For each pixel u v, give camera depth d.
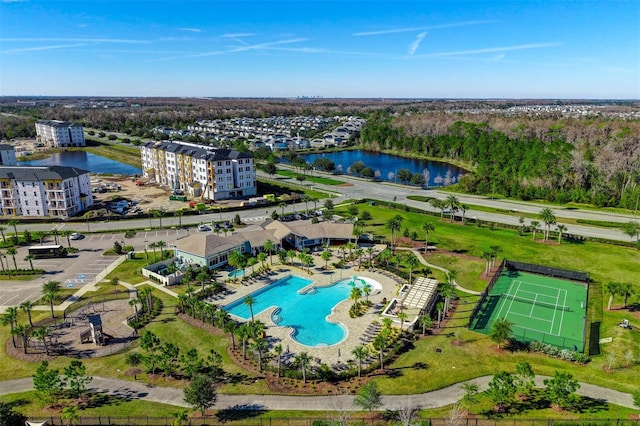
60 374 63.50
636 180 167.75
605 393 58.81
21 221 138.88
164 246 117.31
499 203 167.12
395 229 118.81
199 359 67.19
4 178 143.88
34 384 55.97
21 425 52.72
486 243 120.75
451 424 51.12
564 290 94.12
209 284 94.81
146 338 64.69
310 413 55.53
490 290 93.81
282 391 60.09
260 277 99.31
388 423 53.34
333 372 63.88
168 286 94.06
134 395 59.09
